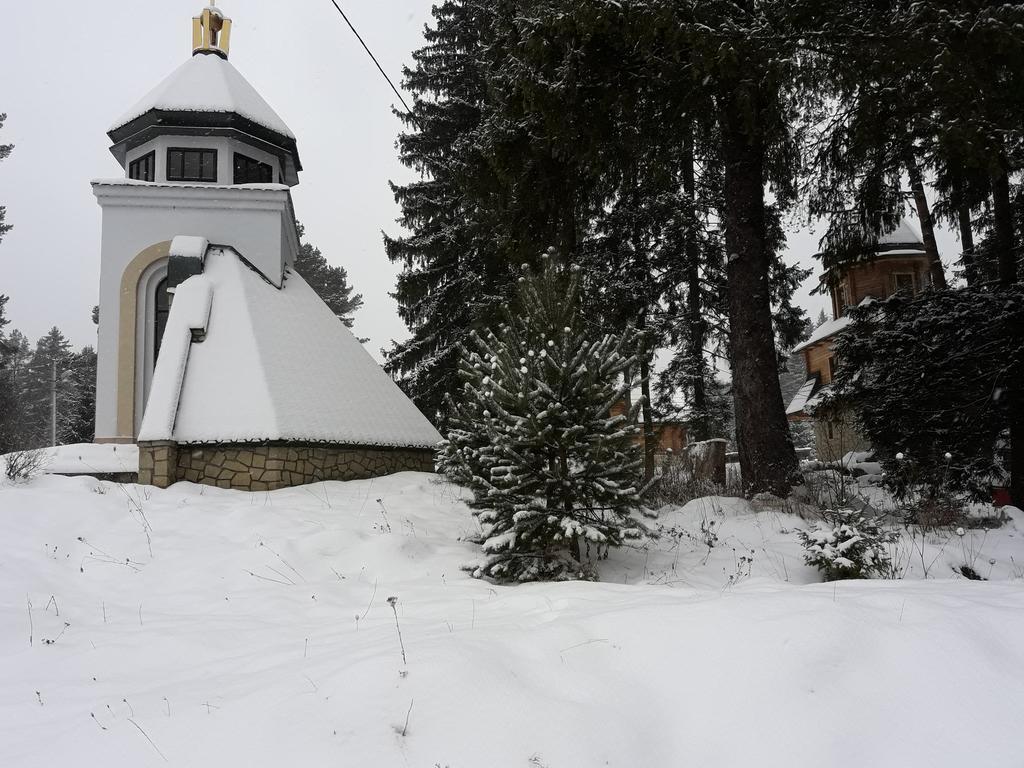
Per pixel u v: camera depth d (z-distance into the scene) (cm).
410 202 1955
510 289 1332
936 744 262
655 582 641
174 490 995
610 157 1049
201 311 1222
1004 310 966
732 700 290
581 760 259
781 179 1238
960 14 822
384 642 375
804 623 332
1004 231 1127
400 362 1995
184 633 457
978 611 363
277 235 1472
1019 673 306
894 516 906
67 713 328
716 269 1777
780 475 965
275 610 533
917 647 315
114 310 1406
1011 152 990
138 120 1495
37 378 6231
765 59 854
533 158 1015
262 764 253
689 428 1848
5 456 1030
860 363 1164
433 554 706
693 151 1223
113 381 1380
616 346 655
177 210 1452
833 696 289
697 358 1822
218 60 1638
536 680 310
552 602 462
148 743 276
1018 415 1054
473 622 425
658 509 930
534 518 611
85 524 760
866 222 1307
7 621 492
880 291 2777
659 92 988
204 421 1087
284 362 1215
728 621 343
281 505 929
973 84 798
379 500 937
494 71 1047
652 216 1714
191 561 672
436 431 1400
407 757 255
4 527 706
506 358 646
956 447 1073
